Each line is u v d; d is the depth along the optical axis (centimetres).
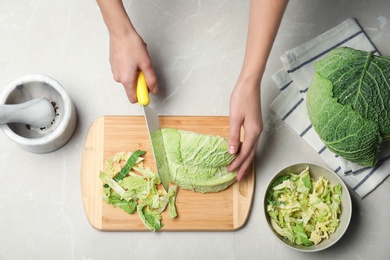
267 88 123
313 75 121
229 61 124
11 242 117
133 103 117
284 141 121
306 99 116
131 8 125
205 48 124
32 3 125
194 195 116
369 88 108
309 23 125
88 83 123
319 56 122
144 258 117
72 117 115
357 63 110
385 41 124
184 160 112
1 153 120
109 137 118
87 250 117
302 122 121
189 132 113
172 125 119
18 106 107
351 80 109
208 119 119
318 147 120
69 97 113
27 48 124
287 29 125
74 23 125
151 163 118
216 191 116
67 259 117
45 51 124
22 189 119
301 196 116
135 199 116
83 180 117
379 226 118
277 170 120
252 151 111
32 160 120
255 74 104
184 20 125
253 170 117
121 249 117
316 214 115
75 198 119
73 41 124
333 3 126
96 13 125
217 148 112
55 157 120
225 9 126
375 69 109
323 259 117
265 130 121
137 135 118
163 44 124
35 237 117
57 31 125
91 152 118
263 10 100
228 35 125
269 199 115
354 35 123
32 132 117
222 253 117
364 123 107
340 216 115
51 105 113
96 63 124
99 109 122
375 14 125
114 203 115
